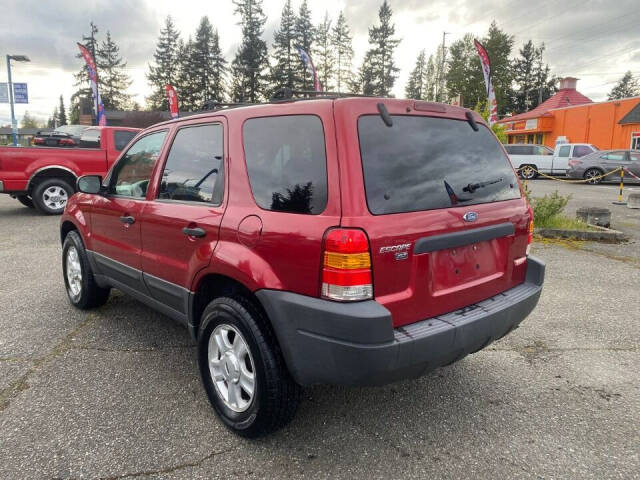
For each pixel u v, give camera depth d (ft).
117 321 14.74
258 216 8.41
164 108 218.79
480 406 10.26
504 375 11.63
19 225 31.01
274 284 8.00
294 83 189.37
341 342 7.31
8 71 76.59
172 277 10.63
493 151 10.02
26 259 22.35
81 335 13.65
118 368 11.70
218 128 9.87
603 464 8.39
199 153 10.27
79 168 34.53
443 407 10.21
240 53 191.21
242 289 9.01
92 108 187.42
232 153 9.34
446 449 8.80
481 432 9.32
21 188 33.06
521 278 10.53
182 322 10.82
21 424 9.35
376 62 203.21
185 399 10.36
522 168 74.08
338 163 7.50
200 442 8.91
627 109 93.09
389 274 7.61
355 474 8.11
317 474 8.10
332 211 7.43
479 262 9.28
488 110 35.76
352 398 10.57
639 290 18.13
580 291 17.98
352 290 7.24
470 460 8.50
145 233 11.44
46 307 15.96
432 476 8.08
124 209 12.28
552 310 15.98
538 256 23.44
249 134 9.12
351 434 9.24
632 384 11.20
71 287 15.90
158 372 11.51
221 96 212.23
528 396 10.67
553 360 12.41
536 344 13.38
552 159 73.05
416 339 7.59
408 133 8.37
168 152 11.24
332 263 7.27
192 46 212.02
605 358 12.53
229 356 9.14
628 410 10.11
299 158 8.10
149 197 11.46
